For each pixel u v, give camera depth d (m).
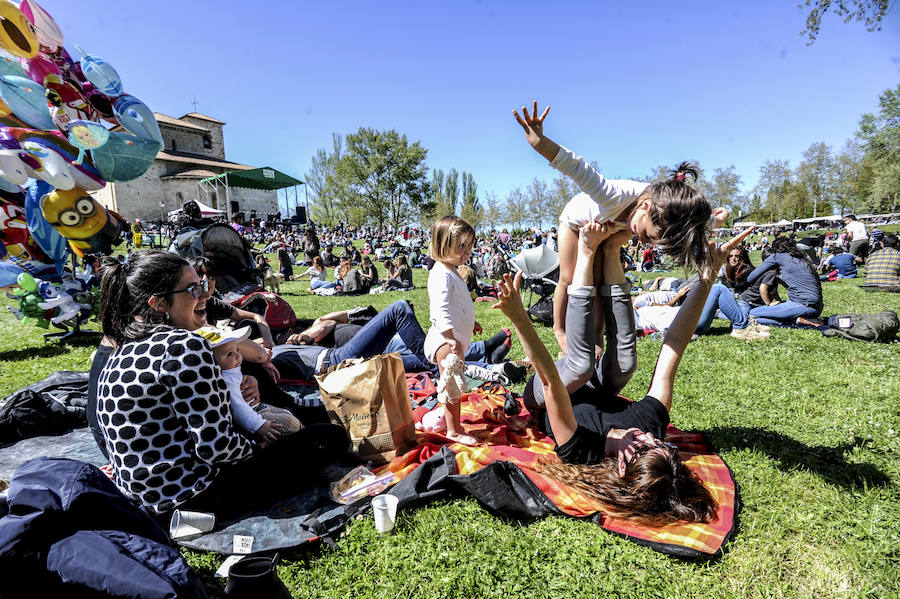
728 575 2.18
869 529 2.42
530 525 2.52
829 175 61.28
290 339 4.81
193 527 2.37
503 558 2.28
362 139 64.75
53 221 4.99
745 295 7.81
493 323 8.12
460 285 3.29
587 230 2.80
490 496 2.58
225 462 2.40
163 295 2.35
